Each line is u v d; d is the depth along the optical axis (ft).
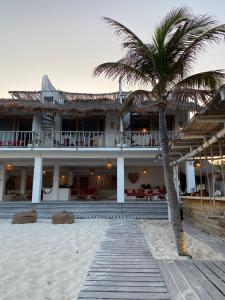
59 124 52.31
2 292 10.74
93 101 51.21
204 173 47.19
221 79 18.34
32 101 47.19
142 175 57.26
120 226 29.63
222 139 20.68
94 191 55.11
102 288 11.05
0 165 53.62
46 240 21.52
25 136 47.26
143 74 20.27
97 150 44.52
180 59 19.25
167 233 25.08
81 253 17.20
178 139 23.82
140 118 51.75
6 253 17.20
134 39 19.22
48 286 11.35
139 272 13.16
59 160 50.03
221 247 18.90
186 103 22.21
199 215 28.48
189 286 11.13
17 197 54.34
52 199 51.55
